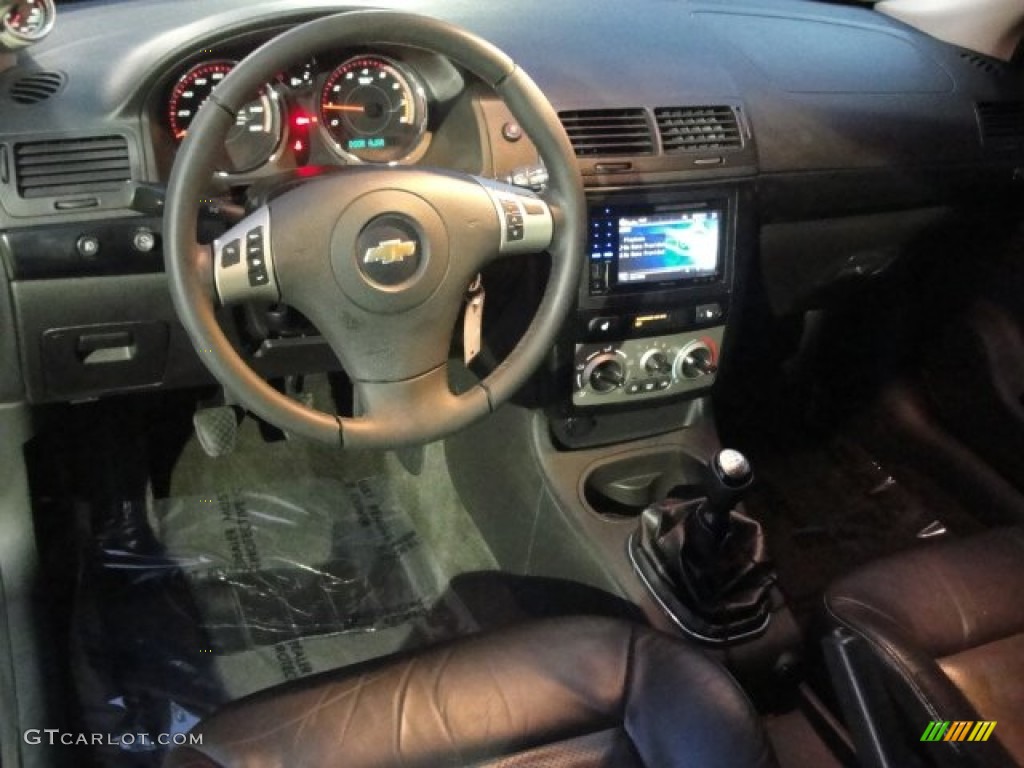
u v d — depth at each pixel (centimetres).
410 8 158
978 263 208
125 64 133
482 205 117
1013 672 133
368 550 202
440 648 121
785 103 169
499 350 165
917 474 218
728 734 111
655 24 174
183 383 154
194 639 179
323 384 203
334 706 113
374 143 145
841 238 187
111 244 134
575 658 120
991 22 192
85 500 192
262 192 124
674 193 154
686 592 151
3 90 132
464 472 194
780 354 222
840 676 130
